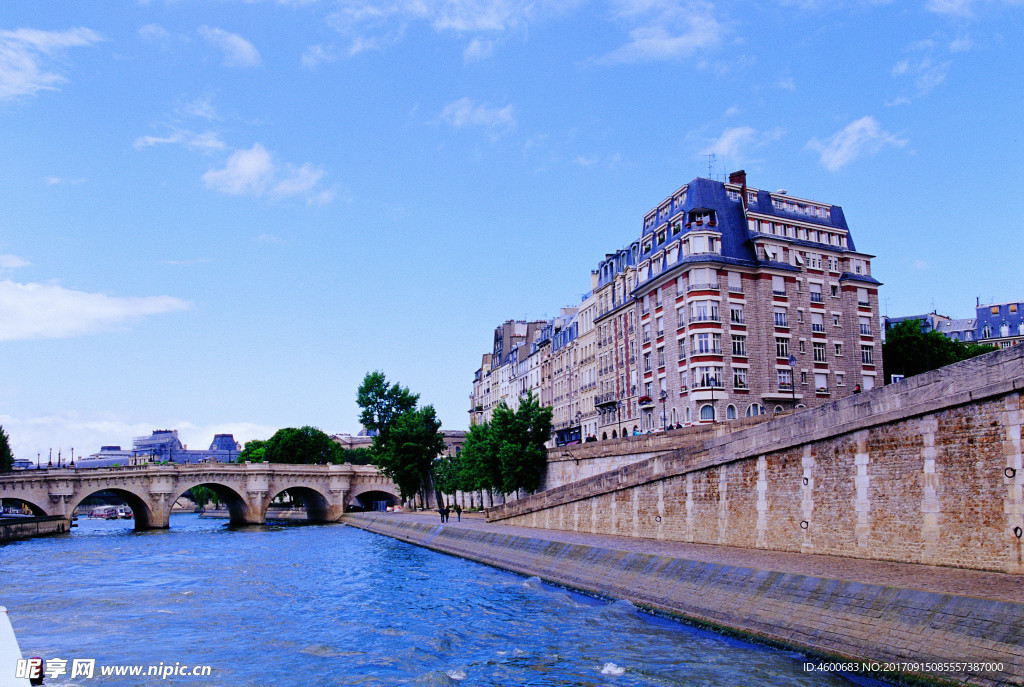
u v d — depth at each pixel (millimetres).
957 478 23766
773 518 31297
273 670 23312
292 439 144500
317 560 54812
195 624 30812
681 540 37344
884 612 20469
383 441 109000
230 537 81188
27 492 91375
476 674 21859
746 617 24812
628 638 25141
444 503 107062
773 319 67062
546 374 113000
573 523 49094
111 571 49750
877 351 72188
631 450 53625
